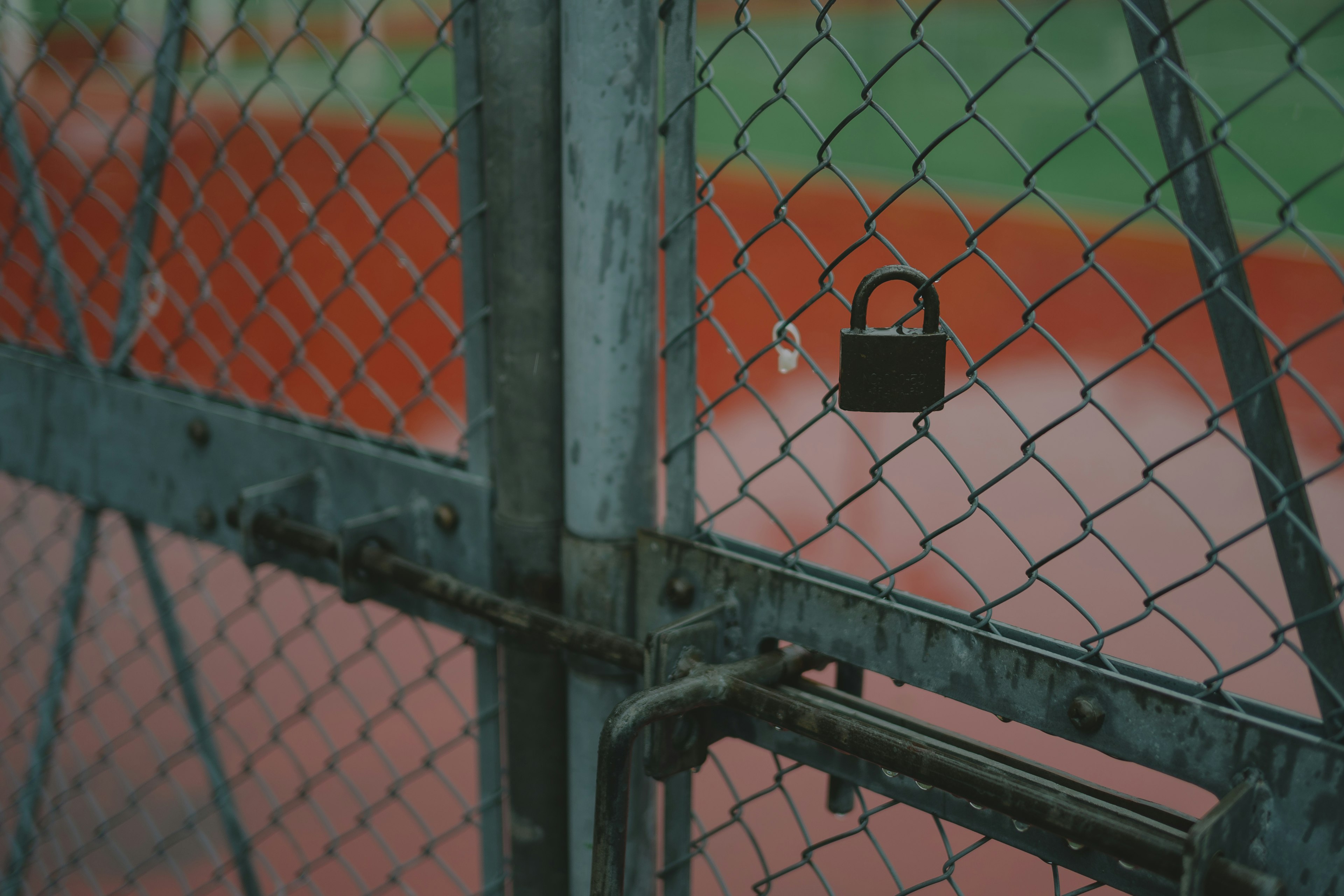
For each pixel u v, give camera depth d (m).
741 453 5.71
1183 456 5.54
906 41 21.50
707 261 9.73
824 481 5.29
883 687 3.66
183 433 1.47
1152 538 4.71
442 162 13.52
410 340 7.84
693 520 1.13
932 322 0.88
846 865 2.90
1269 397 0.76
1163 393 6.54
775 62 0.92
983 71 19.31
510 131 1.07
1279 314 8.50
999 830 0.91
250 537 1.32
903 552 4.58
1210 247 0.75
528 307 1.12
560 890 1.30
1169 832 0.77
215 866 2.96
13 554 4.34
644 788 1.21
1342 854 0.75
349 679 3.71
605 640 1.10
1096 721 0.85
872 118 17.08
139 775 3.30
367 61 22.86
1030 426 5.98
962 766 0.85
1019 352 7.57
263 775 3.31
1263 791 0.77
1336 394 6.76
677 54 1.00
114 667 1.83
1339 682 0.77
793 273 9.34
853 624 0.99
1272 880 0.72
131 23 1.42
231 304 8.76
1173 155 0.75
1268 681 3.60
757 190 12.78
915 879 2.83
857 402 0.91
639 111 1.02
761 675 1.02
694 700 0.98
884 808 1.00
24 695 3.52
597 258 1.06
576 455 1.13
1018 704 0.90
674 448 1.11
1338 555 4.75
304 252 9.96
